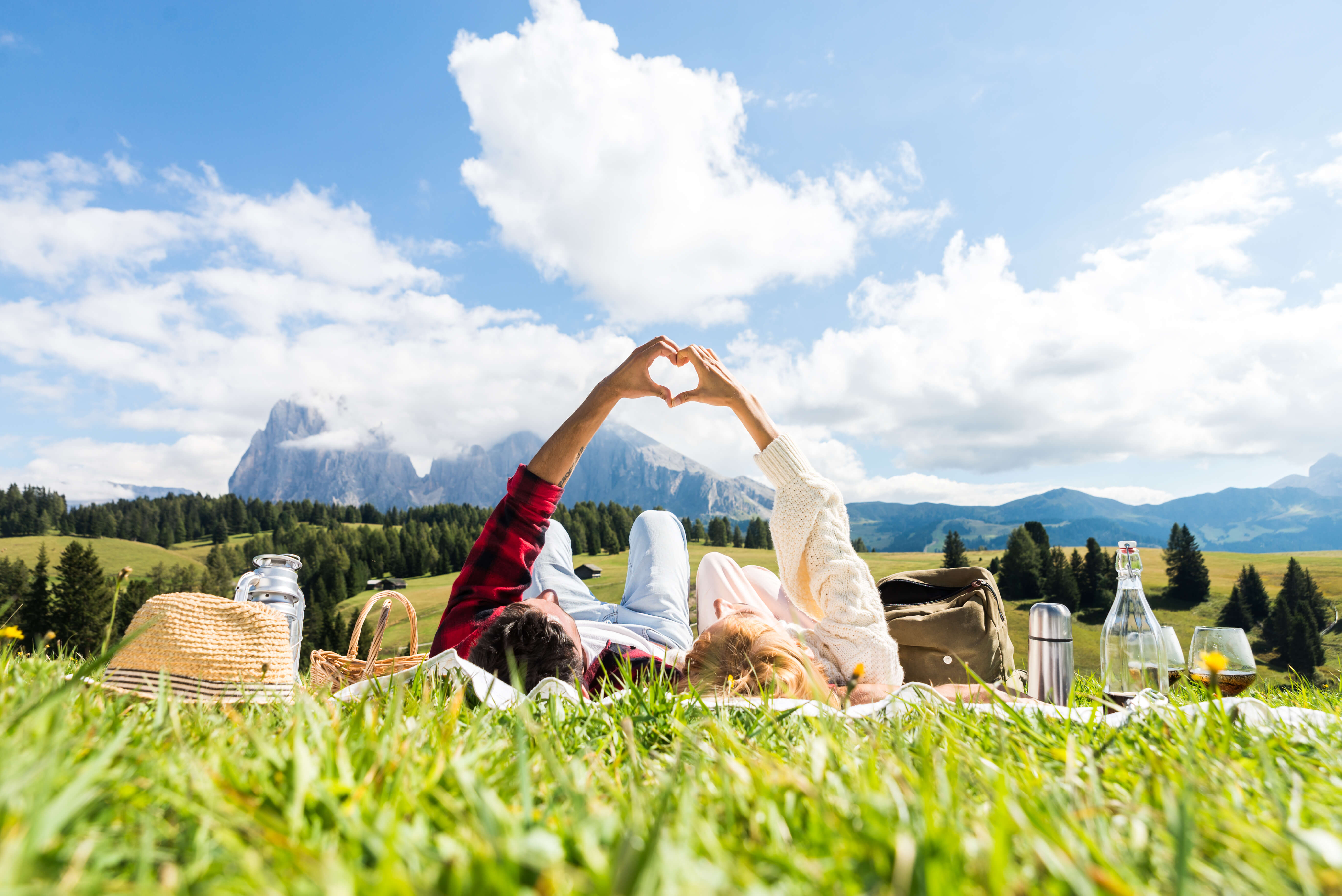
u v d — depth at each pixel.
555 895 0.54
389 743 0.97
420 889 0.54
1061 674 2.12
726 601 3.29
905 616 3.00
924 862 0.59
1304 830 0.76
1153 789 0.91
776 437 2.91
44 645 1.86
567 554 3.85
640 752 1.23
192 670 1.71
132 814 0.72
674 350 2.97
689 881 0.53
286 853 0.61
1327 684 2.97
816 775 0.95
